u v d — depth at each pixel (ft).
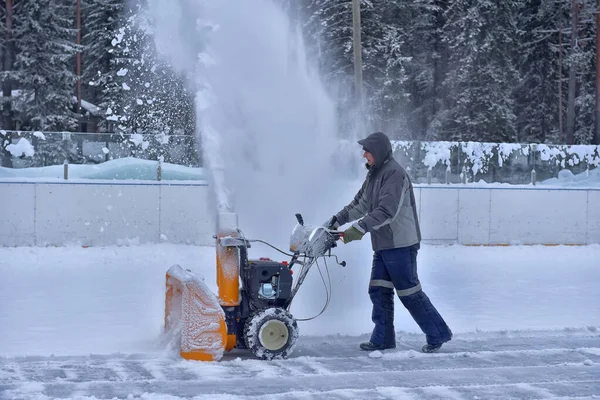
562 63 134.41
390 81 105.81
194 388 15.97
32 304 28.58
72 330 22.94
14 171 53.93
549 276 41.50
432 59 125.08
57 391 15.51
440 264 47.32
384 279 20.27
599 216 61.26
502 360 19.34
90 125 123.03
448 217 58.39
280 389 16.07
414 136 122.42
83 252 48.80
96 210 51.85
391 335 20.39
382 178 19.99
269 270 19.24
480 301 30.91
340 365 18.45
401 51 121.80
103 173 54.34
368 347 20.30
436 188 58.03
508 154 61.41
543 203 60.13
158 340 20.58
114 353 18.94
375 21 107.24
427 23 124.77
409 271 19.99
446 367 18.49
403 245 19.98
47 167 54.19
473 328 24.11
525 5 138.10
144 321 24.81
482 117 116.26
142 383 16.28
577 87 140.56
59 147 55.67
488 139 117.19
